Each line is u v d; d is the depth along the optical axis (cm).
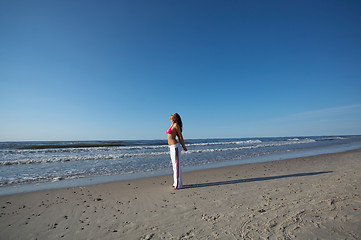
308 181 537
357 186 461
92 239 251
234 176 676
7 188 534
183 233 260
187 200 408
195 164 1003
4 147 2384
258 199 396
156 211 347
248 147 2255
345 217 291
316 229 259
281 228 264
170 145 528
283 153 1540
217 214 323
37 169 860
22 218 322
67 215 335
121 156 1378
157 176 711
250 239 239
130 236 256
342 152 1507
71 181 626
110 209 363
